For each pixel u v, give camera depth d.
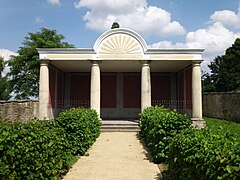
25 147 4.72
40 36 36.22
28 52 34.59
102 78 25.56
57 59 18.95
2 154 4.39
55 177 5.82
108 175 7.53
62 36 38.16
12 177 4.36
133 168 8.31
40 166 4.98
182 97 23.81
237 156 3.40
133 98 25.45
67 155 8.10
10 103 15.99
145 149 11.55
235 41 42.34
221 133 5.26
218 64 46.00
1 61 43.00
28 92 34.94
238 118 21.34
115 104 25.38
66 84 25.77
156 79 25.81
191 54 18.98
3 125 5.02
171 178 6.48
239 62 41.50
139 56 18.89
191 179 4.54
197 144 4.71
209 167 3.73
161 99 25.59
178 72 25.19
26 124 5.64
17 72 36.03
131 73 25.66
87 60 19.06
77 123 10.05
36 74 35.12
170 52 18.91
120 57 18.86
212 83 44.91
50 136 6.04
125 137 15.34
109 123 19.22
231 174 3.19
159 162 8.91
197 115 18.83
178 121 8.55
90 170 8.06
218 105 24.62
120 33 18.91
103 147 12.05
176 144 5.86
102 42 18.94
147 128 11.99
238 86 40.88
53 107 21.94
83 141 10.41
